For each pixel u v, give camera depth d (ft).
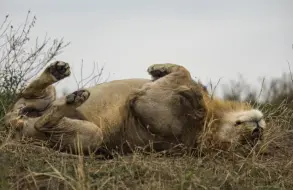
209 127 42.83
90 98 44.21
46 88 44.34
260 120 43.78
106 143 43.52
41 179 35.96
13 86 50.03
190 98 42.75
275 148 46.57
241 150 42.80
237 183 36.55
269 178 38.17
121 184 35.55
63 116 41.16
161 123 42.60
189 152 41.93
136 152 40.57
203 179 35.96
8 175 35.94
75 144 41.24
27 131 41.78
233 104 45.50
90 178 35.29
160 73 44.57
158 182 35.37
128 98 43.21
